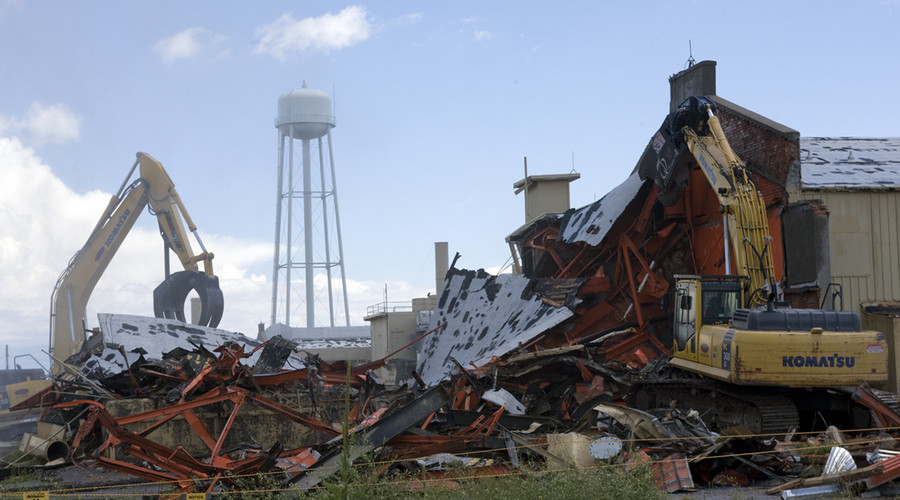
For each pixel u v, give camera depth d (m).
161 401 17.36
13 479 14.54
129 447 11.33
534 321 28.28
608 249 30.55
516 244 39.75
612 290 29.11
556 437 11.83
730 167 20.16
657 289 28.06
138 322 27.84
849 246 22.94
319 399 18.42
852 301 22.80
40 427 21.94
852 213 23.08
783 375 14.84
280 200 113.25
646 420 12.67
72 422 18.06
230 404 17.47
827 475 10.84
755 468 12.12
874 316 22.31
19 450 17.36
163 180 38.84
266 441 17.64
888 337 21.88
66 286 37.59
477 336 31.47
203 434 13.53
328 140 119.06
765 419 15.18
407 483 9.55
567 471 9.97
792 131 23.08
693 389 17.55
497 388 20.20
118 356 23.58
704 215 28.83
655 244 29.59
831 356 14.86
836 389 15.70
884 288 22.95
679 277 18.34
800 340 14.88
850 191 22.97
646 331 26.53
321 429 14.20
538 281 30.12
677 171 25.28
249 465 11.12
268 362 23.33
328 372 22.16
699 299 17.25
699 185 28.89
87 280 37.97
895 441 12.95
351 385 21.03
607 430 13.09
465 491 9.48
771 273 18.67
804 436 14.63
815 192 23.00
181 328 28.44
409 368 49.00
